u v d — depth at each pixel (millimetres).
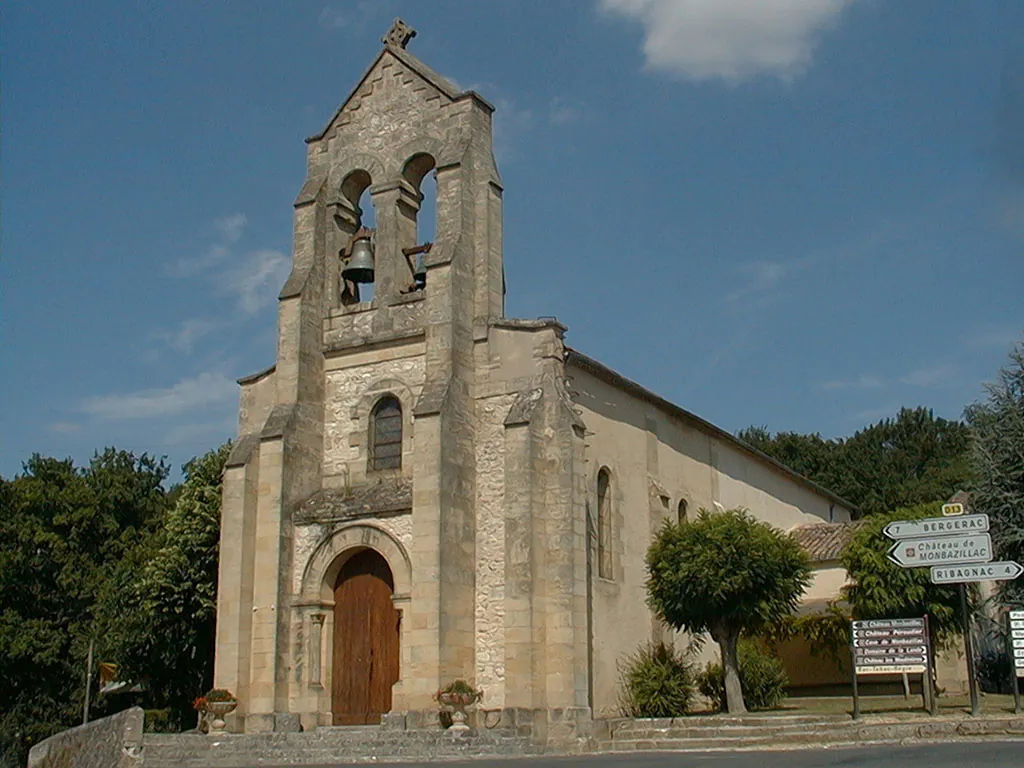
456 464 22984
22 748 44938
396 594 23109
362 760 19672
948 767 12648
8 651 44406
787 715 21703
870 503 60844
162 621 32844
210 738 21438
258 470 25047
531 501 22406
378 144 27078
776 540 24312
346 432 25625
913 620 20406
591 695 23484
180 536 32531
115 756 17078
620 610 25484
